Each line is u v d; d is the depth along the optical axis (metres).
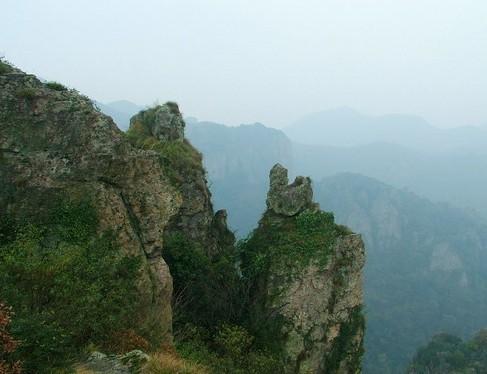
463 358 93.69
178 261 26.48
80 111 16.64
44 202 15.53
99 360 11.91
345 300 27.98
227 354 23.16
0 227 14.77
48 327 11.20
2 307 10.41
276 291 27.11
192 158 31.36
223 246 32.00
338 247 28.36
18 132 15.79
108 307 14.75
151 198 17.72
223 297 26.62
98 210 16.08
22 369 9.83
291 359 26.19
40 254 14.45
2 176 15.30
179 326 23.56
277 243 28.44
